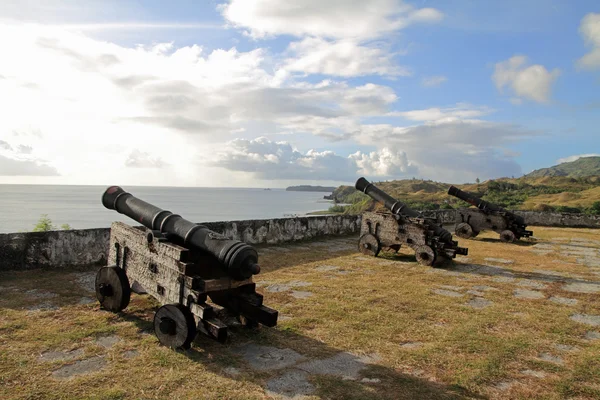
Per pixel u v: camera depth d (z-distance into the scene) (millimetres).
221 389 3330
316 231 12844
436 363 4000
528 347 4484
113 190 5691
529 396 3428
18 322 4668
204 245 4508
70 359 3795
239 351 4137
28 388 3230
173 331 4090
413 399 3301
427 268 8797
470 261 9930
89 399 3082
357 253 10383
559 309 6012
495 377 3754
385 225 9898
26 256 6945
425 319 5363
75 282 6480
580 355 4328
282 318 5191
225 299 4730
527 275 8430
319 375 3662
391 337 4672
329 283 7152
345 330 4832
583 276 8438
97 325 4668
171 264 4387
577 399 3408
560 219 20047
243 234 10586
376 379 3631
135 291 5578
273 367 3795
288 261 9094
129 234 5176
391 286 7086
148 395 3193
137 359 3844
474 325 5145
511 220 13961
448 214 19703
